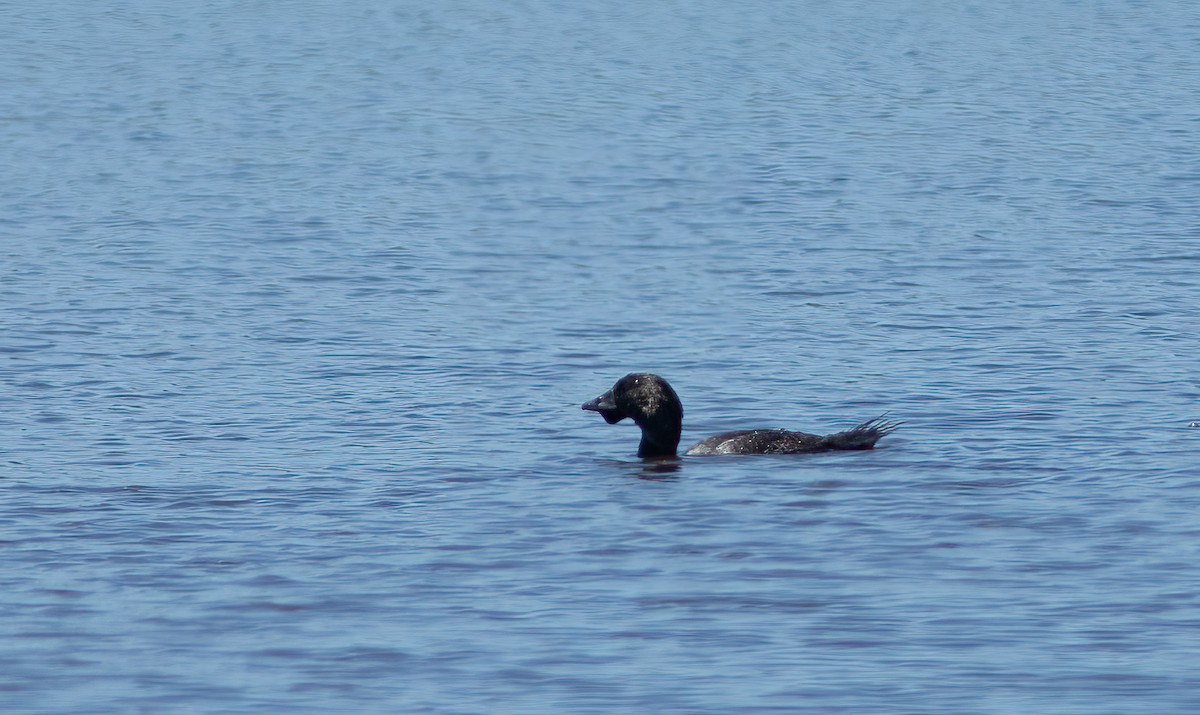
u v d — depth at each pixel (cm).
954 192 4762
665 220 4331
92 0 13050
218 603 1576
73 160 5500
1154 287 3322
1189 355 2708
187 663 1429
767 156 5616
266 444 2206
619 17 12269
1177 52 9562
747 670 1408
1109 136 6062
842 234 4078
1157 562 1673
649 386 2134
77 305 3166
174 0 13200
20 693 1362
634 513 1866
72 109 7012
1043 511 1853
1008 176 5069
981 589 1603
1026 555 1703
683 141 6069
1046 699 1341
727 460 2100
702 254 3816
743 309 3167
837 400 2453
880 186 4900
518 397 2489
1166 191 4700
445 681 1388
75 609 1556
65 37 10444
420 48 10131
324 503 1917
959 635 1482
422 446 2198
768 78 8406
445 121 6719
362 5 13025
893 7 12988
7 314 3067
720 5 13162
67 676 1400
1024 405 2384
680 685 1377
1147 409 2348
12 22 11319
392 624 1521
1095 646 1452
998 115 6806
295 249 3859
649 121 6694
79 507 1892
